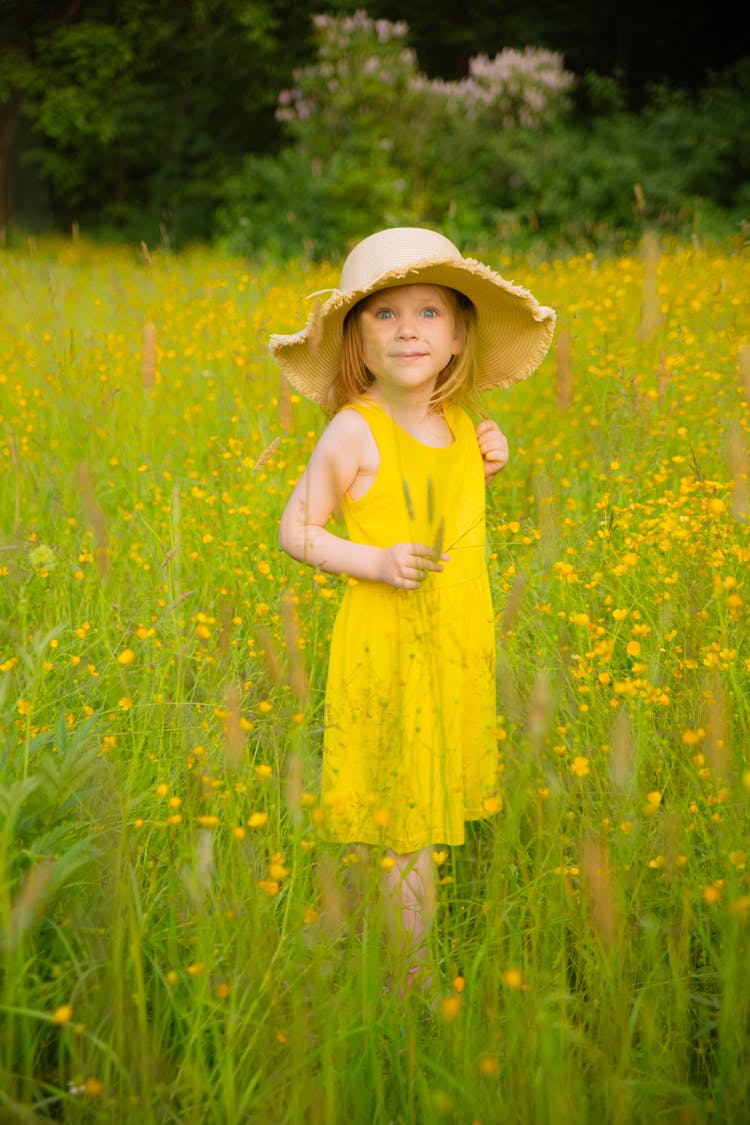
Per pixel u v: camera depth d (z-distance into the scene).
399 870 2.31
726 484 3.16
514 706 2.09
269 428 4.82
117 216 27.08
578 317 5.80
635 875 2.08
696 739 2.02
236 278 8.48
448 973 1.97
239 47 25.05
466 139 16.52
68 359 5.29
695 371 4.99
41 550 2.79
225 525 3.86
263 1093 1.64
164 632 2.85
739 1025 1.76
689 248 7.97
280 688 2.56
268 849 2.15
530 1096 1.68
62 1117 1.84
